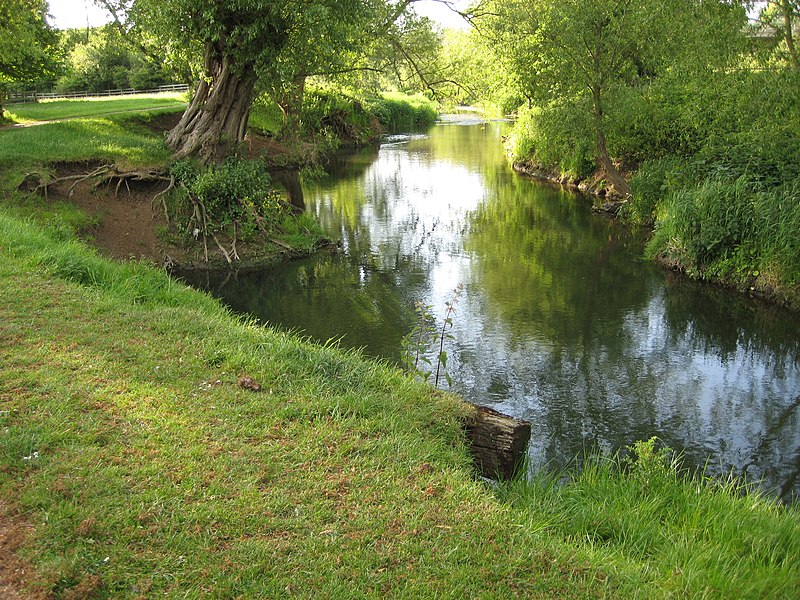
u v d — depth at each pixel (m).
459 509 4.70
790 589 4.37
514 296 14.55
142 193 18.08
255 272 16.66
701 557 4.61
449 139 47.75
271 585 3.76
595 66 21.38
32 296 8.52
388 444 5.56
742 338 12.24
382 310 13.51
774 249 14.20
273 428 5.62
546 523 4.99
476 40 23.83
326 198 26.53
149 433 5.30
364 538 4.25
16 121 28.72
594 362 11.07
